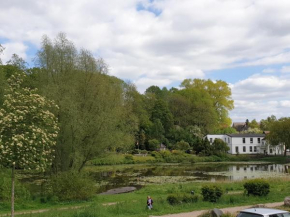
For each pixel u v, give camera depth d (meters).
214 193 23.56
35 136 14.77
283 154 97.81
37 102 15.78
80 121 32.12
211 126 107.75
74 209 21.19
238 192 28.84
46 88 32.09
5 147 14.41
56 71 35.94
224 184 34.50
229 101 114.88
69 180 26.95
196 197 23.86
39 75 35.75
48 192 27.45
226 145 91.88
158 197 26.45
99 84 36.81
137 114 89.12
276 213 12.06
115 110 36.22
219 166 69.75
